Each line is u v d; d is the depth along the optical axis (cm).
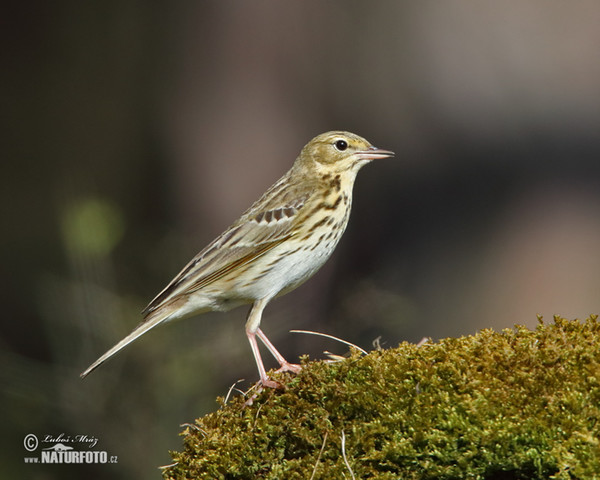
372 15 1525
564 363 488
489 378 488
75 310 1035
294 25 1475
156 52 1523
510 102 1573
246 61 1464
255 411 543
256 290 792
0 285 1479
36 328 1443
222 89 1462
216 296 789
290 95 1465
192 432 553
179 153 1475
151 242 1342
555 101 1584
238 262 786
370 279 1333
